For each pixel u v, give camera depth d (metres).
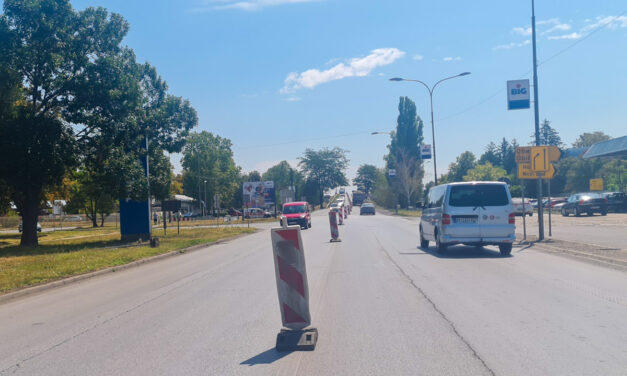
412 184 75.69
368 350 5.87
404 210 77.25
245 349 6.08
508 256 15.21
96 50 27.22
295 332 6.33
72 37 26.00
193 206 102.44
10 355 6.26
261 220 63.09
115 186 26.69
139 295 10.40
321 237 25.61
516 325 6.81
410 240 22.44
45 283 12.45
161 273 14.15
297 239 6.42
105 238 32.62
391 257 15.55
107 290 11.40
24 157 24.33
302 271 6.41
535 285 9.89
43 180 25.61
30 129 24.25
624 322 6.85
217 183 91.31
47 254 20.47
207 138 92.56
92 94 25.91
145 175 29.09
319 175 137.12
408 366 5.26
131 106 27.22
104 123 26.75
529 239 20.19
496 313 7.54
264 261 15.79
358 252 17.34
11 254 21.33
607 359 5.32
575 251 15.30
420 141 76.62
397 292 9.53
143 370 5.42
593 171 64.00
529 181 74.19
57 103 26.41
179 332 7.04
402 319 7.34
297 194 134.50
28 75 25.83
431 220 17.06
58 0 25.70
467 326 6.84
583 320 7.00
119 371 5.42
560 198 56.56
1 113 23.73
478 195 15.41
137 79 28.89
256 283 11.29
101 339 6.84
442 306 8.14
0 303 10.56
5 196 33.53
